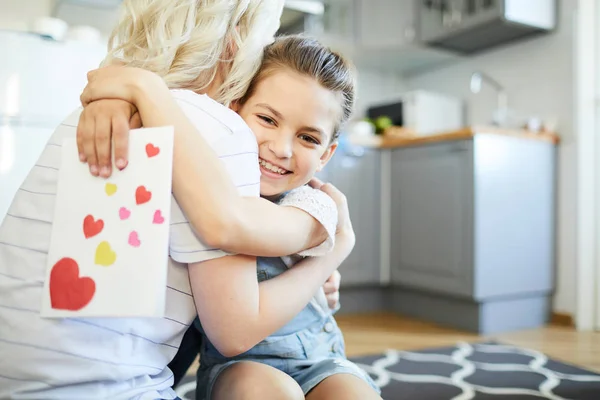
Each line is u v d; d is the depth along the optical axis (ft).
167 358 2.07
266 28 2.48
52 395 1.73
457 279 8.53
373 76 12.35
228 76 2.39
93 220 1.76
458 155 8.54
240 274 1.95
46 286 1.75
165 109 1.85
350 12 10.87
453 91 11.50
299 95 2.56
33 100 7.37
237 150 2.00
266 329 2.07
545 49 9.42
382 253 10.07
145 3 2.29
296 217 2.15
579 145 8.81
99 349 1.80
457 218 8.55
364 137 9.86
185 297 2.03
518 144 8.70
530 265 8.79
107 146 1.77
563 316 8.96
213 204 1.79
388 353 7.04
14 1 9.18
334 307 3.16
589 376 6.04
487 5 9.21
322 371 2.80
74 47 7.65
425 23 10.38
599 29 8.92
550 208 9.07
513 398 5.31
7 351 1.77
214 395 2.63
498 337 8.07
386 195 10.14
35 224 1.87
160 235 1.69
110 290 1.68
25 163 7.32
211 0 2.27
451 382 5.82
